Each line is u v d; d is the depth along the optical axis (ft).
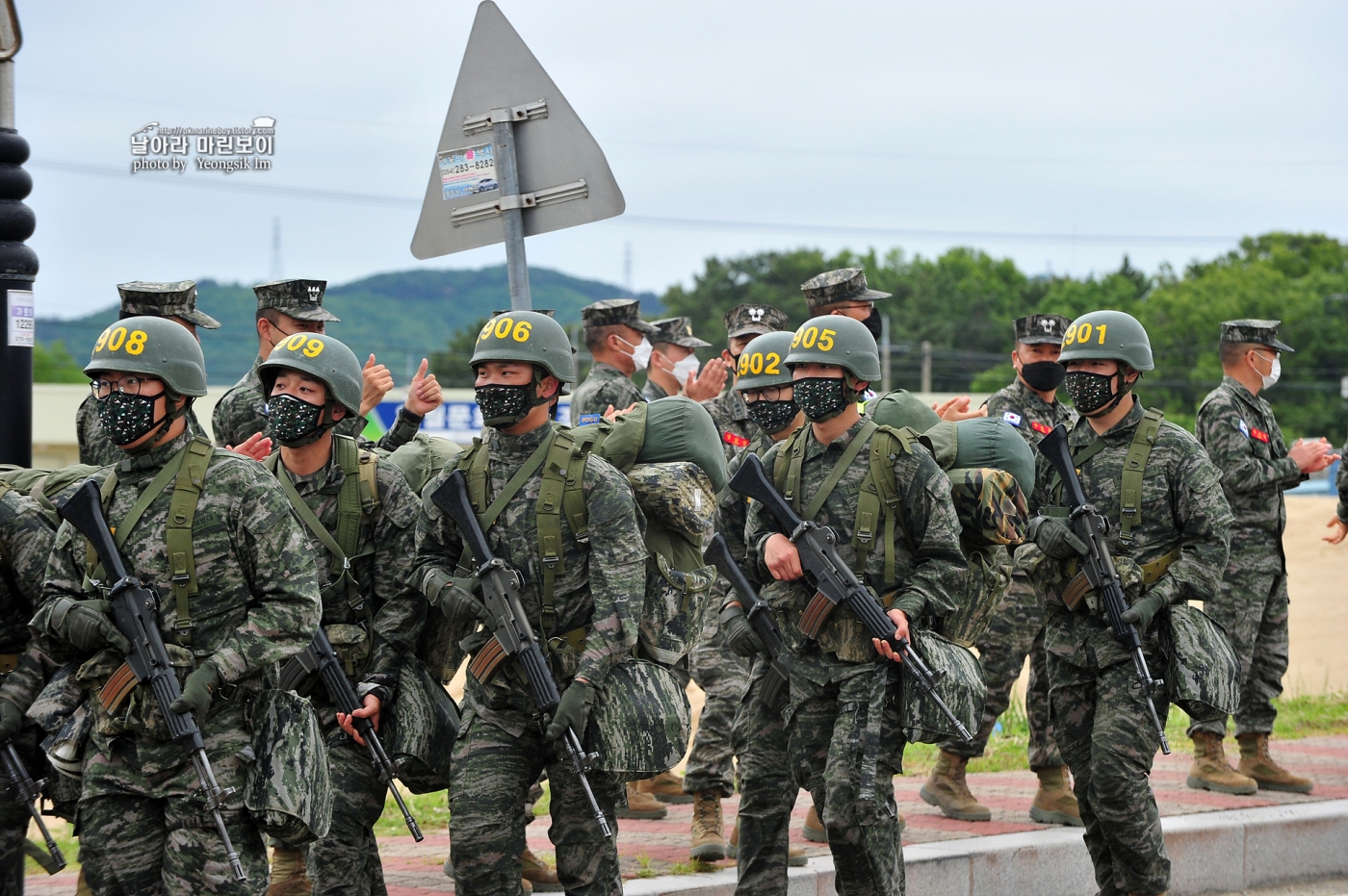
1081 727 32.19
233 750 22.80
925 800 38.99
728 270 349.61
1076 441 33.40
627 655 25.75
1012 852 34.65
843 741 27.20
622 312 43.62
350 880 26.43
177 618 22.70
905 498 27.76
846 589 27.25
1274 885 37.65
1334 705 57.36
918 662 26.94
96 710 22.72
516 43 30.07
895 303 366.02
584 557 25.82
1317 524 139.95
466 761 25.29
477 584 25.68
